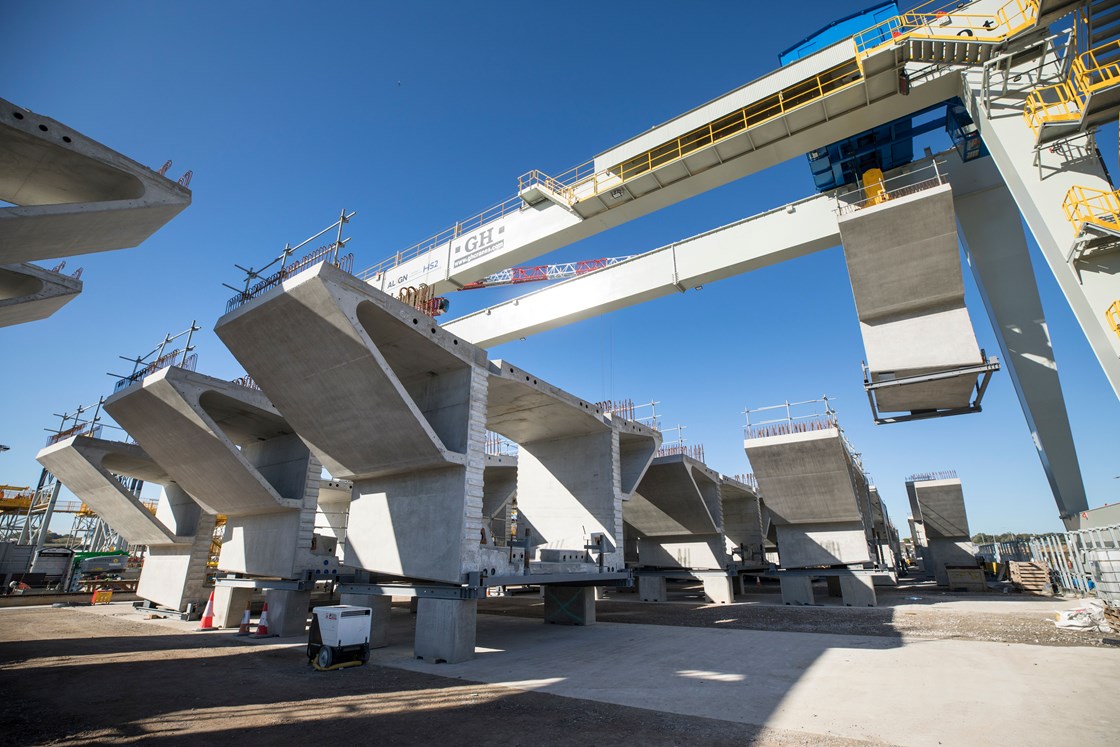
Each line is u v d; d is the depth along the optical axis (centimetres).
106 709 887
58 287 1714
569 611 2042
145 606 2469
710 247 2406
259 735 761
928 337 1909
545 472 2347
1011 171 1620
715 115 2077
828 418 2520
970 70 1762
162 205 1291
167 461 2027
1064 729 753
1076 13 1422
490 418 2123
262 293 1347
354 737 753
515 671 1198
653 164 2222
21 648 1451
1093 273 1386
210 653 1424
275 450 2152
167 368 1739
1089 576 2277
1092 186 1463
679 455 2808
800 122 1944
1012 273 2078
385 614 1578
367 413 1405
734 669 1204
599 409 2158
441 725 805
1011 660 1227
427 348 1466
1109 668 1111
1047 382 2034
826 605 2695
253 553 2022
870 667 1199
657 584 3219
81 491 2417
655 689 1027
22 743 720
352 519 1688
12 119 1097
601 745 717
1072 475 2062
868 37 1936
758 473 2698
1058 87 1569
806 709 879
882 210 1733
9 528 5353
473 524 1405
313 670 1209
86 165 1243
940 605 2528
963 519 4091
